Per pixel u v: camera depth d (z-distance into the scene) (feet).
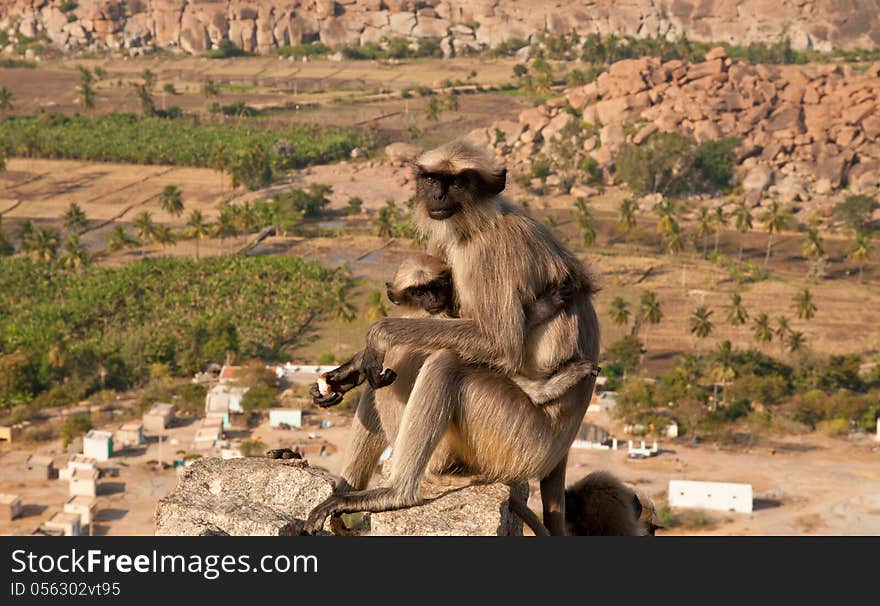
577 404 33.24
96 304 416.05
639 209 624.59
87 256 474.49
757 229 594.65
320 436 310.24
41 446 310.24
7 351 365.20
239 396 329.72
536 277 32.60
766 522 264.52
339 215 597.52
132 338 377.71
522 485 35.63
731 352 384.68
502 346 32.09
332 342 399.03
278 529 32.22
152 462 293.84
